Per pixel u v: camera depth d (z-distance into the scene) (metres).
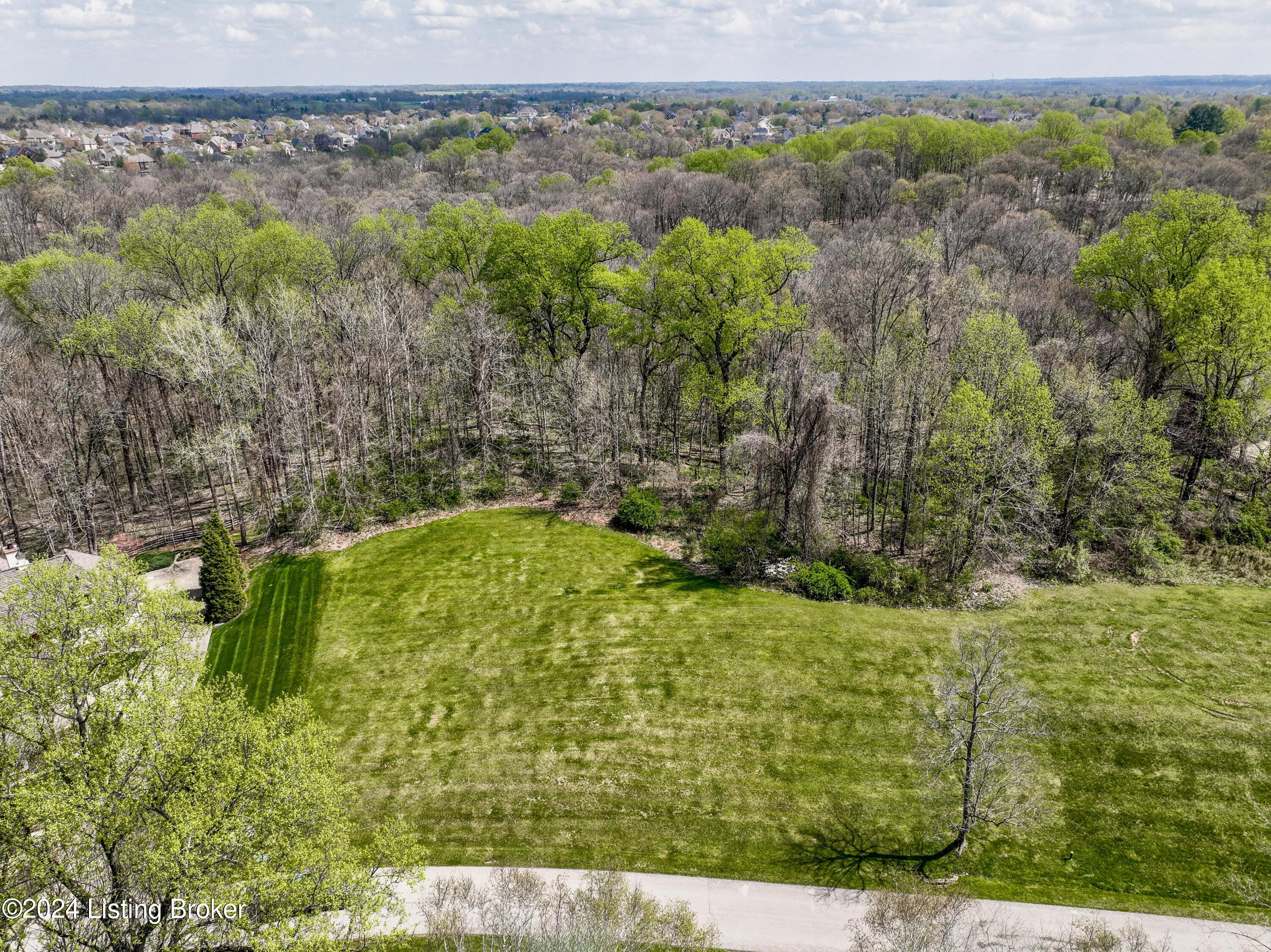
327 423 57.09
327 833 23.89
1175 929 24.33
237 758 23.70
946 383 45.19
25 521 54.16
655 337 55.47
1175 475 49.84
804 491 43.41
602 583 44.12
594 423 55.03
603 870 27.30
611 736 33.12
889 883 26.42
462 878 27.12
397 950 25.05
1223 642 36.00
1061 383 46.59
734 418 53.28
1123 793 28.92
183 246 62.31
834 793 29.89
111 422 51.31
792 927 25.12
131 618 26.86
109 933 21.12
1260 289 45.22
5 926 19.91
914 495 47.25
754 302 52.31
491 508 53.59
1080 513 45.06
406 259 73.38
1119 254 52.34
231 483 56.59
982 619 38.84
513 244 59.00
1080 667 35.00
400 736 33.94
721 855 27.81
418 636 40.34
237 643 40.78
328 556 48.09
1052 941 24.00
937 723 28.78
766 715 33.62
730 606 41.06
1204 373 48.03
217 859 21.97
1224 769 29.50
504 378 58.97
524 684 36.41
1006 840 27.69
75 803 20.83
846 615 39.78
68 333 52.97
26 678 23.50
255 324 53.75
